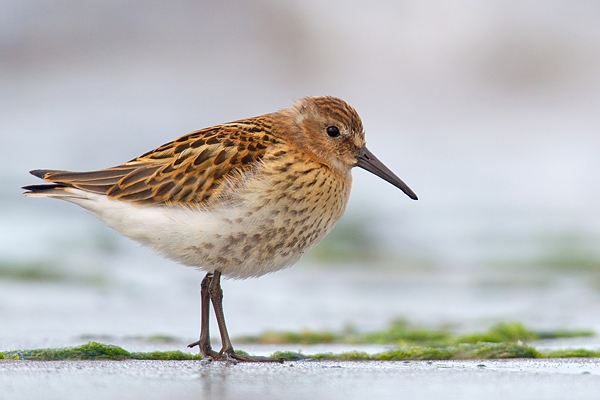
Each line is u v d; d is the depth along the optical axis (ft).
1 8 101.91
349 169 30.94
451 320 39.29
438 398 20.24
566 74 100.27
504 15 101.76
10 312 38.27
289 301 44.42
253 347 31.60
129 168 28.04
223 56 102.47
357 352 28.48
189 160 27.43
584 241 59.06
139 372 23.30
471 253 57.11
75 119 87.76
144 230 27.27
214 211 26.76
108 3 103.86
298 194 27.58
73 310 39.29
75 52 102.27
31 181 66.13
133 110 91.30
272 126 29.22
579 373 23.85
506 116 96.48
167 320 37.76
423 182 75.05
